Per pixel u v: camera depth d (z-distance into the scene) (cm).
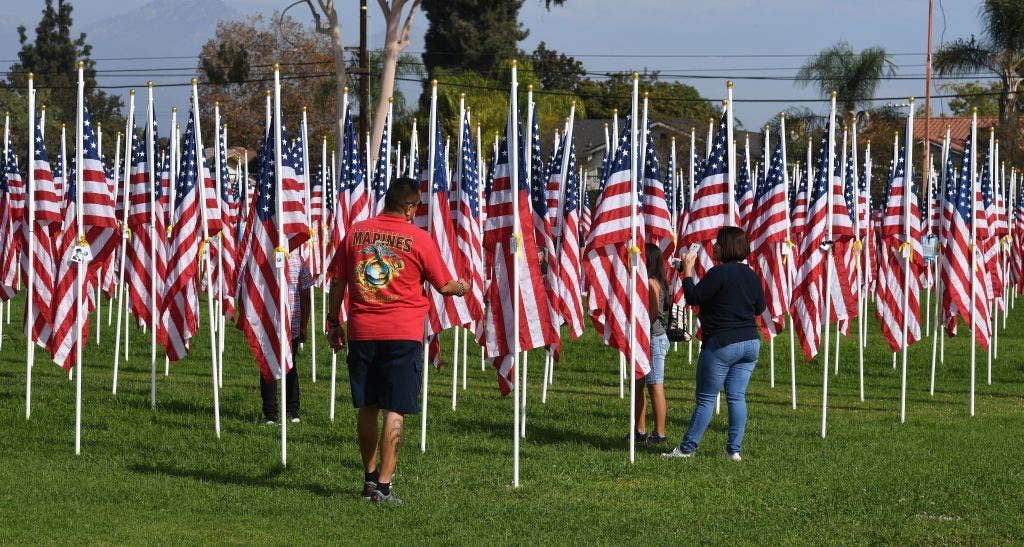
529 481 1041
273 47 7450
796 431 1359
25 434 1201
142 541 789
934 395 1761
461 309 1278
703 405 1159
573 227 1433
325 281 1858
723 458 1161
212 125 7344
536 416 1445
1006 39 5209
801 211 1889
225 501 920
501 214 1112
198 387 1645
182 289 1337
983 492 1013
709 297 1143
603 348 2264
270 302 1118
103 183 1232
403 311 901
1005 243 2781
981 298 1532
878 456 1191
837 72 5256
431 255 905
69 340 1227
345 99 1443
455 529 855
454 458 1137
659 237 1340
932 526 894
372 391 916
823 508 950
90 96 8700
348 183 1446
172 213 1352
